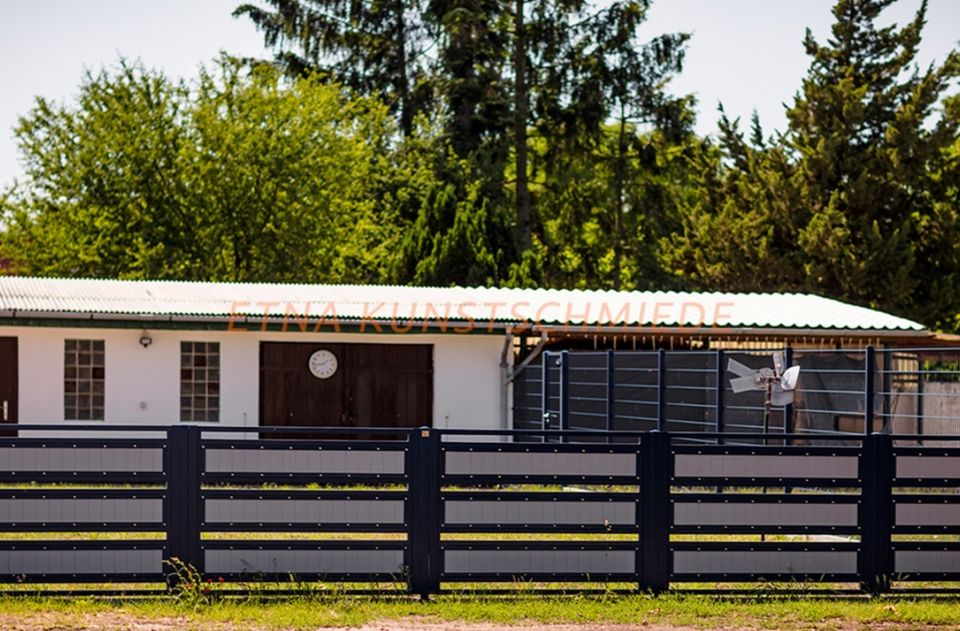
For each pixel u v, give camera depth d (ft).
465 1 172.76
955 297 147.54
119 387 86.84
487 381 91.20
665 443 41.88
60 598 39.70
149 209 161.89
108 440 40.16
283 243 163.02
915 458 42.78
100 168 163.32
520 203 182.50
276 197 163.32
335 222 167.43
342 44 194.18
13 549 39.91
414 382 90.84
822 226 144.97
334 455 40.93
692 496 41.91
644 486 41.75
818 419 81.15
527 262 142.00
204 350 88.48
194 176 161.68
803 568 42.24
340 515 40.86
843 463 42.45
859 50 159.33
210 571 40.55
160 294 92.84
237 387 88.63
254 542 40.63
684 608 39.34
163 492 40.37
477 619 37.93
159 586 41.39
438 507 41.11
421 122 187.32
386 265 174.29
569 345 94.43
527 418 89.51
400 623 37.27
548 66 182.50
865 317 93.35
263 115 166.09
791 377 62.28
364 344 90.38
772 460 42.22
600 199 197.47
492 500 41.29
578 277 201.77
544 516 41.45
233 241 162.91
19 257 166.81
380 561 41.01
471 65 176.86
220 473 40.50
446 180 179.32
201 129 164.45
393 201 185.26
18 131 167.43
